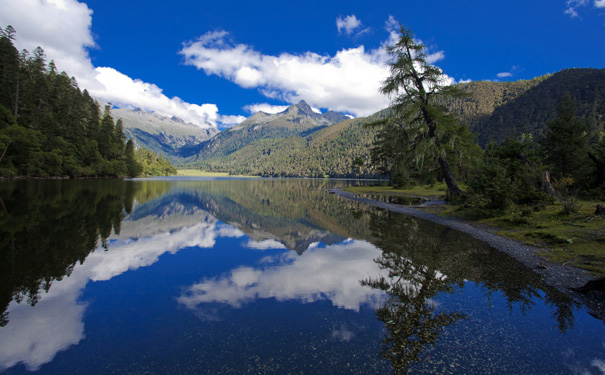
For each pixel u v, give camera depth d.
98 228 14.08
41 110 70.06
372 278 7.40
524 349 4.16
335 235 13.63
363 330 4.71
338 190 55.50
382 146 51.81
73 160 65.56
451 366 3.73
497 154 18.89
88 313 5.33
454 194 22.20
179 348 4.16
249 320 5.09
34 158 54.59
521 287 6.57
